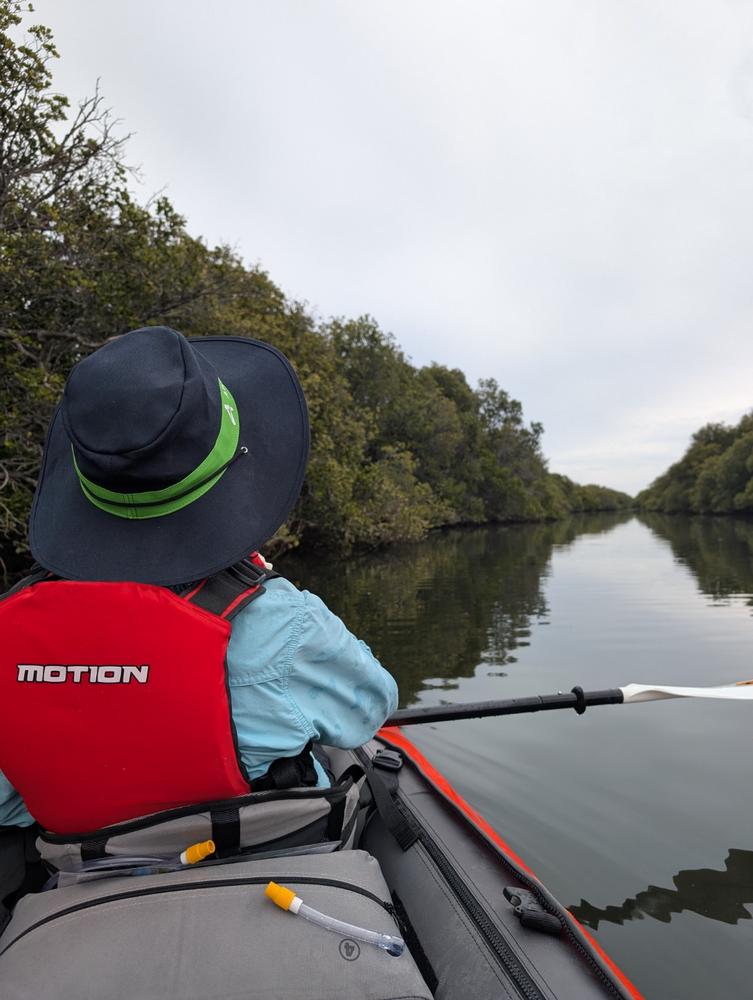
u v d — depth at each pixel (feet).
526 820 9.21
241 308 41.88
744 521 142.31
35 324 27.30
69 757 3.03
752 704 14.16
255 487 3.38
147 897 3.04
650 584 36.35
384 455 92.94
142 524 3.11
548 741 12.16
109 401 2.85
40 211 25.85
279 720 3.20
